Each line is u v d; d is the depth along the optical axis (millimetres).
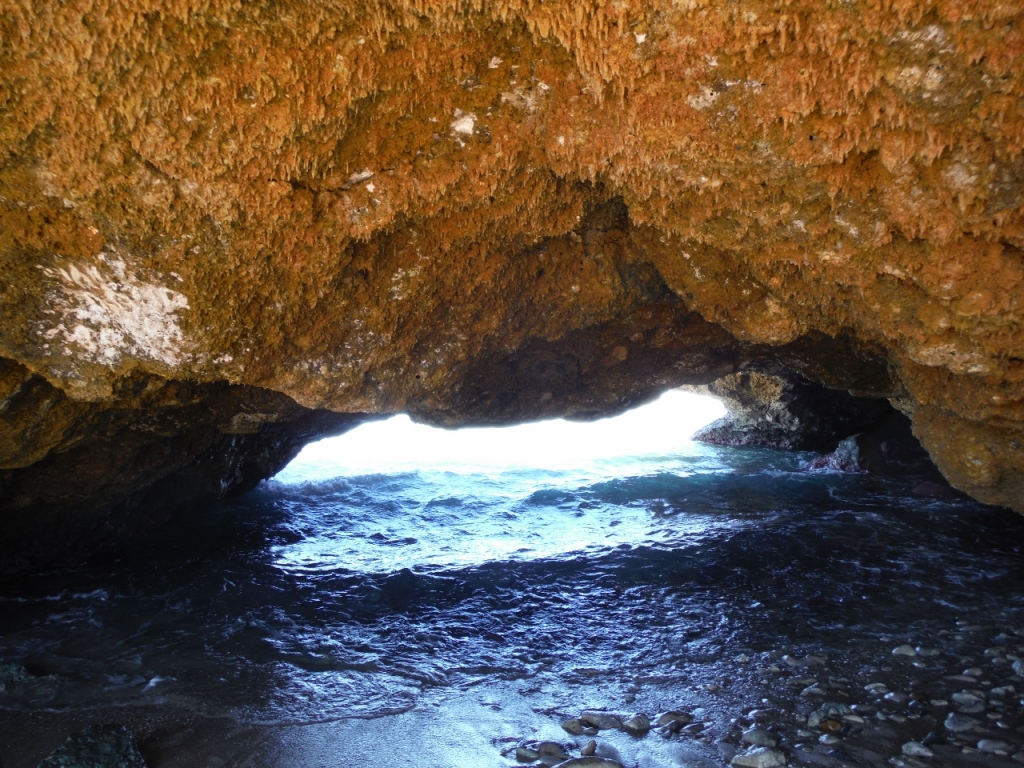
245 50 2795
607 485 11680
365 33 2904
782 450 14336
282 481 11453
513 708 4492
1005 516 8703
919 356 4113
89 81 2727
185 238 3475
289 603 6363
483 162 3740
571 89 3396
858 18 2643
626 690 4707
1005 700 4320
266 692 4695
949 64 2699
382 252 4254
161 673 4957
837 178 3375
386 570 7340
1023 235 3289
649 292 5605
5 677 4793
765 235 3957
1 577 6512
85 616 5938
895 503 9648
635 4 2777
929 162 3100
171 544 7973
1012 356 3916
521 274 5105
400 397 5176
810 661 4953
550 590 6699
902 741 3936
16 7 2477
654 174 3723
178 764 3865
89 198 3195
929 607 5910
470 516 9938
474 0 2838
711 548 7773
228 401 6016
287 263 3850
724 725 4191
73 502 6465
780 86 2996
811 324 4938
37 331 3871
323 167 3488
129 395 4555
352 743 4078
